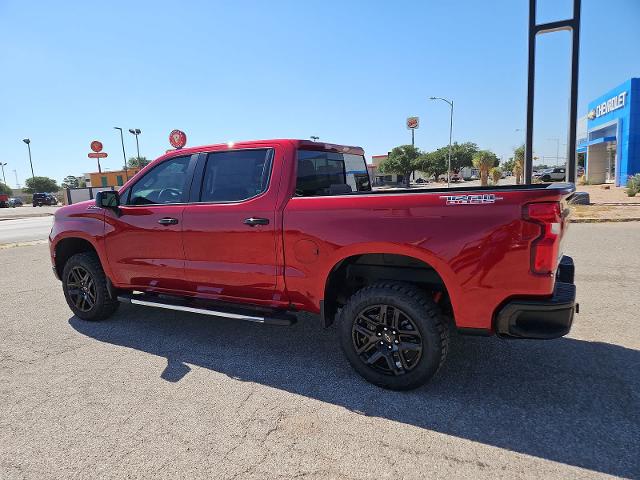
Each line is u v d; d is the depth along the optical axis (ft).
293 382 11.75
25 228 65.21
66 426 9.85
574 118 46.85
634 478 7.77
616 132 107.24
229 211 13.06
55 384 11.91
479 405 10.34
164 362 13.21
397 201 10.58
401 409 10.27
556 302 9.46
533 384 11.26
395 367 11.02
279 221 12.17
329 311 12.25
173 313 18.10
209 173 13.91
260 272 12.65
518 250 9.46
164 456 8.70
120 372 12.57
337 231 11.27
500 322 9.86
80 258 16.67
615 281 20.59
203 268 13.65
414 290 10.73
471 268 9.86
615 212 47.83
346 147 16.34
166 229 14.26
